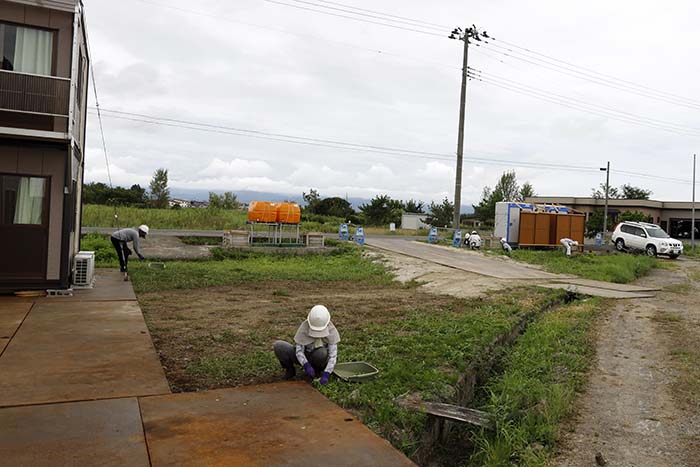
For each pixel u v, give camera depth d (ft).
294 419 15.60
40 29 35.58
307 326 19.42
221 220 112.78
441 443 18.66
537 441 17.53
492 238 98.37
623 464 16.07
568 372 25.62
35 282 35.40
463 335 28.91
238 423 15.11
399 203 201.36
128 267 51.62
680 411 20.58
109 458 12.54
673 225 176.76
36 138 33.94
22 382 17.71
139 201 173.06
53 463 12.12
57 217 36.32
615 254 97.04
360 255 73.56
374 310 36.40
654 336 33.99
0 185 35.06
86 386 17.61
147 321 28.71
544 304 43.57
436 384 20.30
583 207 182.29
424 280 55.52
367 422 15.92
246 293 41.81
